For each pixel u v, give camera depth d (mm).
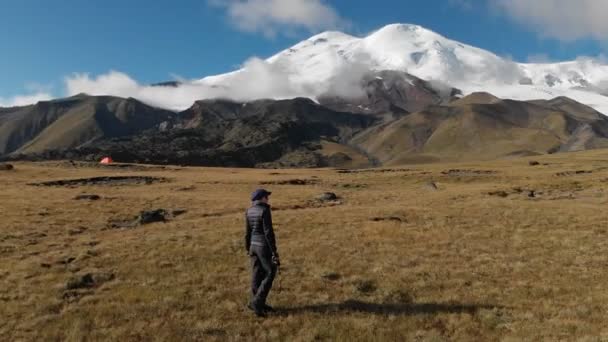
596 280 17188
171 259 20641
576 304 14445
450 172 102562
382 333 12367
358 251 22250
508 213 33469
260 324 13016
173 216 38844
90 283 17141
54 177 80062
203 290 16047
